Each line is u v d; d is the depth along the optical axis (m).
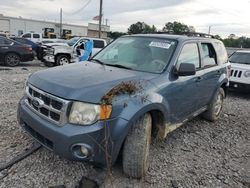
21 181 3.12
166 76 3.70
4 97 6.54
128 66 3.93
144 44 4.30
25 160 3.54
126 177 3.34
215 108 5.79
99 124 2.81
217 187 3.39
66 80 3.15
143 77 3.48
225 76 5.82
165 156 4.04
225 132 5.38
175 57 3.97
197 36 5.14
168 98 3.62
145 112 3.15
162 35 4.53
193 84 4.34
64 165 3.50
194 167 3.81
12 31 51.72
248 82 8.84
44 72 3.55
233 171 3.82
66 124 2.86
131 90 3.07
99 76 3.33
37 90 3.18
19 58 14.44
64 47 14.92
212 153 4.34
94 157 2.85
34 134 3.22
